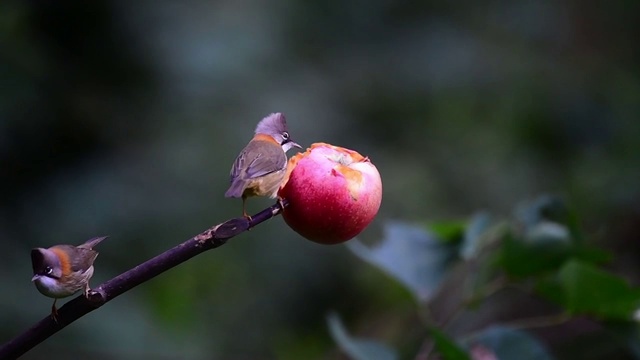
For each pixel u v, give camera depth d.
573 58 15.30
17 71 10.38
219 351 11.04
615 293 5.99
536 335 9.70
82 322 9.95
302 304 11.51
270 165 5.27
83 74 10.97
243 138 11.26
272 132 5.86
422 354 6.62
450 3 14.47
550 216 6.50
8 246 10.12
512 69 14.40
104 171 10.70
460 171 13.45
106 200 10.54
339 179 4.68
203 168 10.97
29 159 10.61
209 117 11.25
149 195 10.70
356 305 11.66
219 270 11.29
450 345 5.64
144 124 11.09
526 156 14.09
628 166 13.96
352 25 13.46
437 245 6.71
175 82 11.23
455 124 13.75
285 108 11.88
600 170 14.07
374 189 4.82
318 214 4.71
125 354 10.09
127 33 11.09
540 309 10.16
